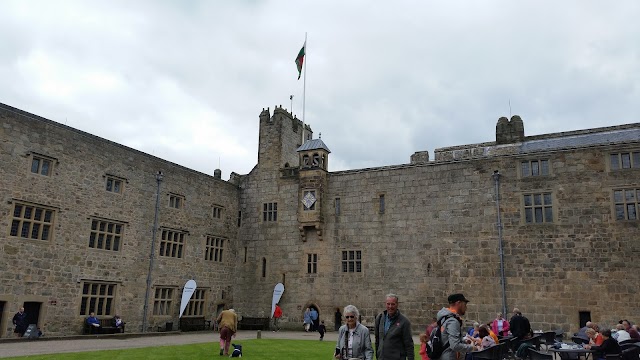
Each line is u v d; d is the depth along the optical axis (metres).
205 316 34.28
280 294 34.75
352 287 32.91
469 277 29.56
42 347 19.98
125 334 26.62
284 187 37.03
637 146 26.84
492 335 15.91
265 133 39.06
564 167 28.42
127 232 29.36
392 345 8.59
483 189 30.27
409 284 31.19
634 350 13.22
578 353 14.08
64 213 25.94
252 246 37.25
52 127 25.80
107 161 28.58
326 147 36.47
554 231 27.97
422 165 32.41
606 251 26.61
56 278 25.22
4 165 23.44
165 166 32.41
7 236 23.27
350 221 33.97
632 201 26.53
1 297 22.73
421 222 31.66
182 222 33.19
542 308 27.45
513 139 33.34
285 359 17.08
